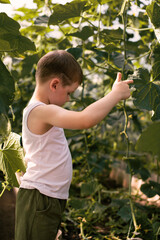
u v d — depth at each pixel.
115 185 2.82
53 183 1.19
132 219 1.70
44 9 1.93
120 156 3.07
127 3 1.49
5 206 1.58
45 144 1.17
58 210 1.21
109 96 1.11
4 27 1.26
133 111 1.88
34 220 1.16
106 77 2.73
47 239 1.18
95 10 1.88
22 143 1.38
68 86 1.22
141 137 0.98
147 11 1.27
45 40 2.09
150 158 2.81
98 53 1.75
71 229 1.87
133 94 1.27
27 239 1.17
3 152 1.43
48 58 1.21
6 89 1.16
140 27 2.03
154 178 2.46
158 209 2.03
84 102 1.95
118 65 1.68
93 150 2.45
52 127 1.18
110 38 1.65
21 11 2.02
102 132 2.62
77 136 2.32
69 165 1.26
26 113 1.19
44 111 1.12
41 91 1.22
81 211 1.93
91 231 1.80
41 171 1.18
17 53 1.38
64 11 1.41
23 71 1.74
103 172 3.04
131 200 1.68
